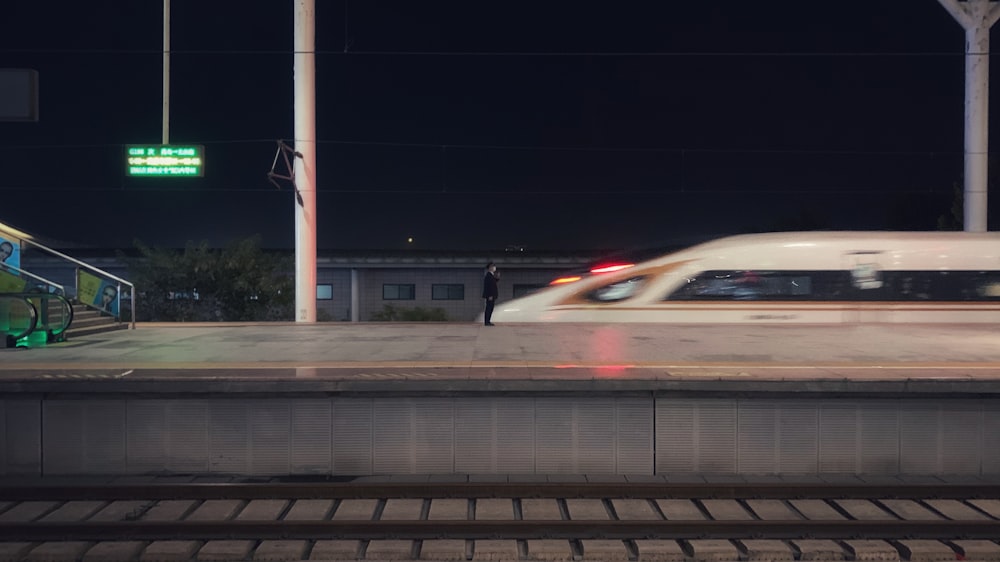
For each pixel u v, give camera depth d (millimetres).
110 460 9773
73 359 11305
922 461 9734
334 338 14367
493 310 18078
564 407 9734
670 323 17344
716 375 9633
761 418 9719
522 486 8992
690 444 9742
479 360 11016
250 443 9766
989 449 9734
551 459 9742
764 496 8992
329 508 8555
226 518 8266
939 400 9750
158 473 9766
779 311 17328
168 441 9781
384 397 9758
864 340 13602
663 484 9055
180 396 9773
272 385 9586
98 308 16625
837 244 17609
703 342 13352
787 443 9734
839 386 9500
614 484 9039
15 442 9742
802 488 8984
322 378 9586
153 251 24109
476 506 8609
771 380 9516
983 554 7250
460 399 9750
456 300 33812
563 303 17688
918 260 17547
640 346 12734
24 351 12344
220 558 7184
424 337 14469
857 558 7230
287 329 16422
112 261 31625
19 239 15750
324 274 33438
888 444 9734
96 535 7684
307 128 19531
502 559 7215
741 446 9734
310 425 9758
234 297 23906
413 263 33281
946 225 24688
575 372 9898
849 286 17422
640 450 9742
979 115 19938
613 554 7270
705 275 17484
